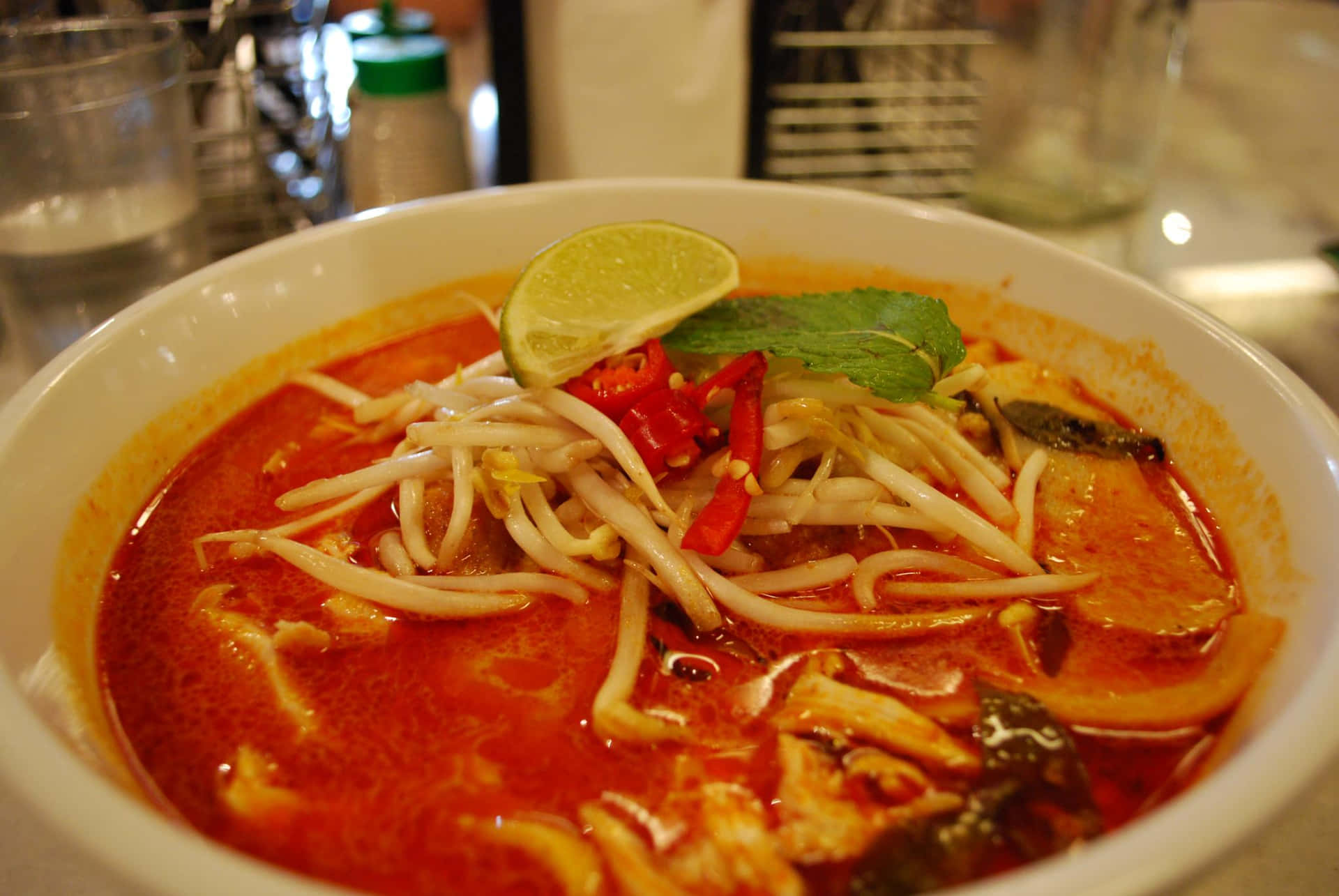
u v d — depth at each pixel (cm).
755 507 30
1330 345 41
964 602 29
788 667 27
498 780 25
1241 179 55
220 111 51
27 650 24
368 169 49
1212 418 31
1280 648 26
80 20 44
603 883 23
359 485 31
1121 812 24
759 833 23
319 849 23
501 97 48
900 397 30
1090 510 32
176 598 29
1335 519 26
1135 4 48
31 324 39
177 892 17
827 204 39
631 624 28
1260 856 26
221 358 34
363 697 26
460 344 39
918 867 23
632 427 29
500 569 30
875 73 56
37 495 27
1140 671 27
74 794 19
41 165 37
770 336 31
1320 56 71
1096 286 35
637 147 48
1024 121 51
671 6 45
